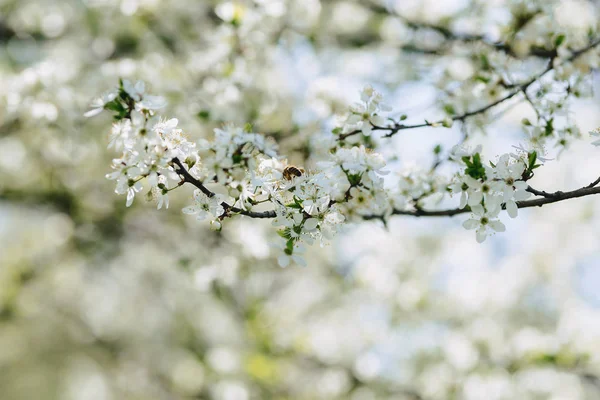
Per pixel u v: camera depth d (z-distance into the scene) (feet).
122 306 30.73
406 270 21.43
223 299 20.36
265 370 20.61
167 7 17.83
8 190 21.12
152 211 19.19
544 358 17.67
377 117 8.86
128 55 19.26
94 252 24.26
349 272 21.88
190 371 23.31
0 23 21.45
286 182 7.69
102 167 19.39
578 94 10.77
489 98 11.73
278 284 24.54
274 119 14.80
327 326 22.59
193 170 7.48
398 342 21.49
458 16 17.84
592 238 25.59
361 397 20.38
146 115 7.12
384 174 7.77
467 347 18.80
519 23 12.57
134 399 31.60
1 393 45.98
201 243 16.28
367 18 20.08
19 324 33.58
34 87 14.82
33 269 26.07
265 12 14.82
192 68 16.15
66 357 40.32
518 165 7.29
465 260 25.29
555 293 25.52
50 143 17.51
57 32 21.12
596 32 11.46
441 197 10.11
